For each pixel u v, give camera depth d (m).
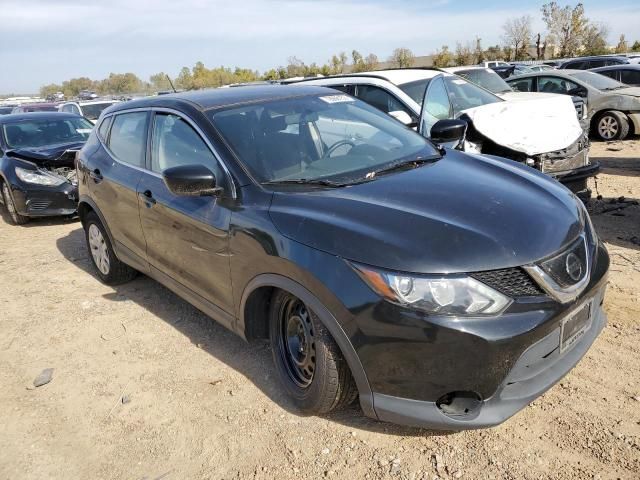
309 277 2.78
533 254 2.62
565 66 20.38
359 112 4.26
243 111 3.88
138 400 3.55
